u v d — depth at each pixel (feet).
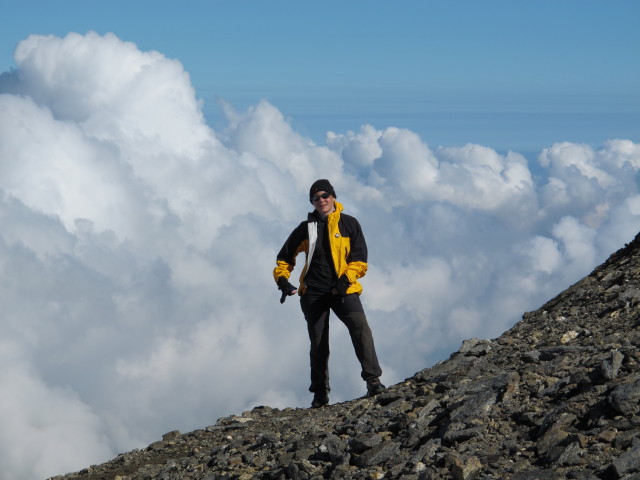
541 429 15.56
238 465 20.98
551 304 29.04
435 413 18.76
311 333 26.32
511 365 21.63
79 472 26.32
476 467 14.57
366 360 25.29
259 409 29.09
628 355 17.44
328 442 19.10
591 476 12.99
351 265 25.38
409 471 15.79
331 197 25.61
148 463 24.89
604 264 30.78
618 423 14.48
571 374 17.81
